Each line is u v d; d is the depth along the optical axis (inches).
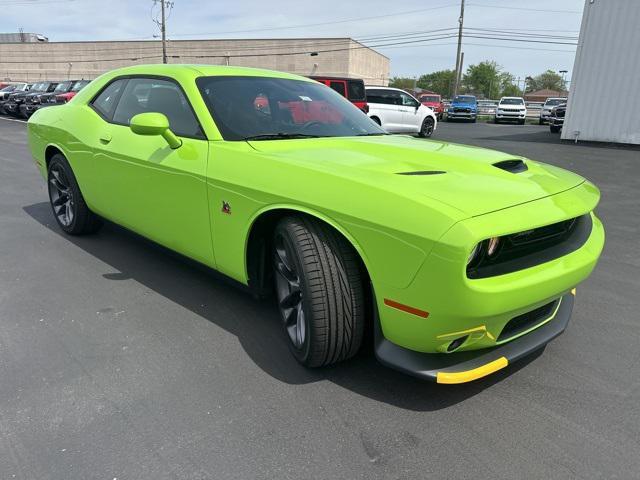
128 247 174.7
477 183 87.9
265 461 77.7
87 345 110.8
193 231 119.5
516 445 82.0
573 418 89.1
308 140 119.3
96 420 86.3
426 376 84.2
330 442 82.0
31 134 191.9
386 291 82.2
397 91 685.9
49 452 78.7
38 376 98.7
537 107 1642.5
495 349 90.5
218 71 133.0
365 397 93.9
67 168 169.8
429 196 79.9
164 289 140.3
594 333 122.2
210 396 93.4
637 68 560.4
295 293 100.7
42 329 117.4
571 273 86.9
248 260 107.8
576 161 442.6
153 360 105.3
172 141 118.1
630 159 458.6
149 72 142.5
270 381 98.3
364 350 109.7
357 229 83.6
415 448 81.0
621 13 557.6
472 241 72.2
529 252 85.6
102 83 164.4
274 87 136.5
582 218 102.5
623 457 79.7
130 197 138.9
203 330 118.2
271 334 116.8
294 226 94.1
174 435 83.0
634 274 165.2
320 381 98.6
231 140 113.3
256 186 99.5
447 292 74.9
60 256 165.3
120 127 144.3
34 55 2711.6
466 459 78.7
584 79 598.2
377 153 110.2
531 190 88.7
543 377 102.1
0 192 261.9
